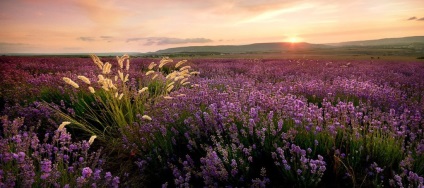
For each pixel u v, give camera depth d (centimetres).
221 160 248
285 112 318
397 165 245
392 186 213
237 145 273
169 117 336
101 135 388
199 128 316
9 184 189
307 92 549
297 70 1226
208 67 1438
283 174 234
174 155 287
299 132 276
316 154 258
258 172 247
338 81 649
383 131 296
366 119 319
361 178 229
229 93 450
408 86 776
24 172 201
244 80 754
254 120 292
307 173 225
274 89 552
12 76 805
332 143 263
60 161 244
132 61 1755
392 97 480
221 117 305
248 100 374
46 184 211
